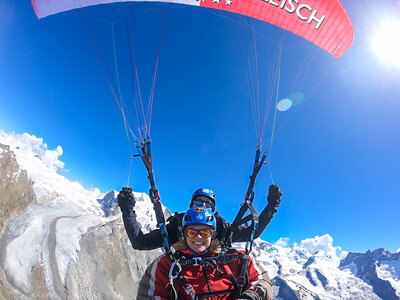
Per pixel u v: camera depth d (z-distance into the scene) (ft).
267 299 12.18
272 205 15.12
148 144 15.84
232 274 12.48
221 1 32.04
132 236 13.37
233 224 15.44
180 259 12.41
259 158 17.78
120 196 14.06
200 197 15.33
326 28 30.55
